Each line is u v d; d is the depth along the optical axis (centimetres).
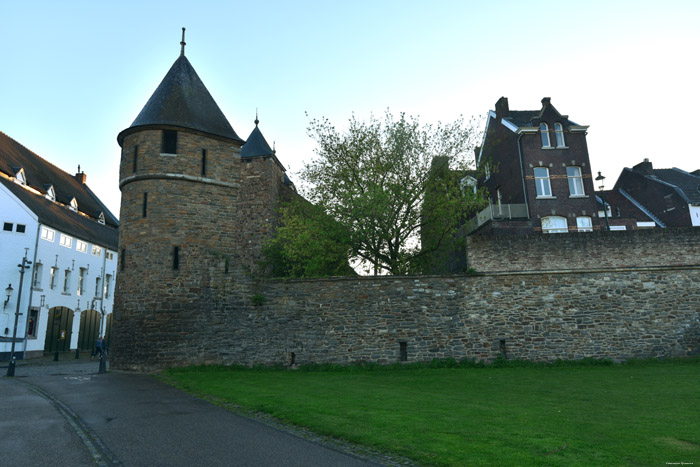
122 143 1977
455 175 2267
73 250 3772
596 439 713
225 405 1059
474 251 1991
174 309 1761
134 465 610
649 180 3944
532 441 700
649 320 1858
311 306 1827
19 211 3228
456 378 1482
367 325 1816
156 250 1791
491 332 1833
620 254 2005
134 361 1728
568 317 1853
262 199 3070
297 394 1171
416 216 2208
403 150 2216
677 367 1638
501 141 3134
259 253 2973
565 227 2738
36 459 632
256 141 3250
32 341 3203
